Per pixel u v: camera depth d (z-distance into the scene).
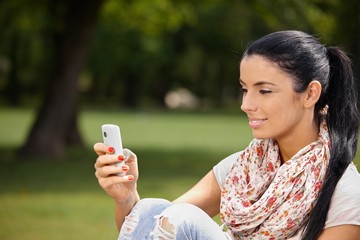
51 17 19.25
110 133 3.50
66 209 10.66
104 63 50.75
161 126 35.28
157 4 23.66
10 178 14.24
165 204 3.49
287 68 3.30
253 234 3.41
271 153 3.49
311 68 3.34
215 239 3.25
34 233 8.81
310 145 3.38
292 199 3.31
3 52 51.78
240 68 3.42
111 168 3.49
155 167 16.86
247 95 3.39
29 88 60.62
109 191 3.59
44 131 18.22
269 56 3.31
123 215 3.68
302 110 3.38
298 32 3.41
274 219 3.34
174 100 72.25
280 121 3.35
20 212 10.34
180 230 3.23
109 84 63.56
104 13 24.52
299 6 18.20
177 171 16.06
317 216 3.25
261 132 3.39
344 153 3.33
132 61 53.09
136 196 3.70
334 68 3.46
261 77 3.32
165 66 54.59
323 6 19.84
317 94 3.35
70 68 18.22
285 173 3.33
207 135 29.84
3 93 60.25
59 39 18.53
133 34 48.78
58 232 8.91
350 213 3.23
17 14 22.56
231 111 57.62
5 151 20.20
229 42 50.19
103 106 58.81
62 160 17.83
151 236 3.31
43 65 51.78
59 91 18.22
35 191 12.50
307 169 3.33
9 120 36.12
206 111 56.47
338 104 3.43
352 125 3.43
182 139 27.27
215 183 3.90
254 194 3.46
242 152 3.81
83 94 65.38
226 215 3.49
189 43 51.88
